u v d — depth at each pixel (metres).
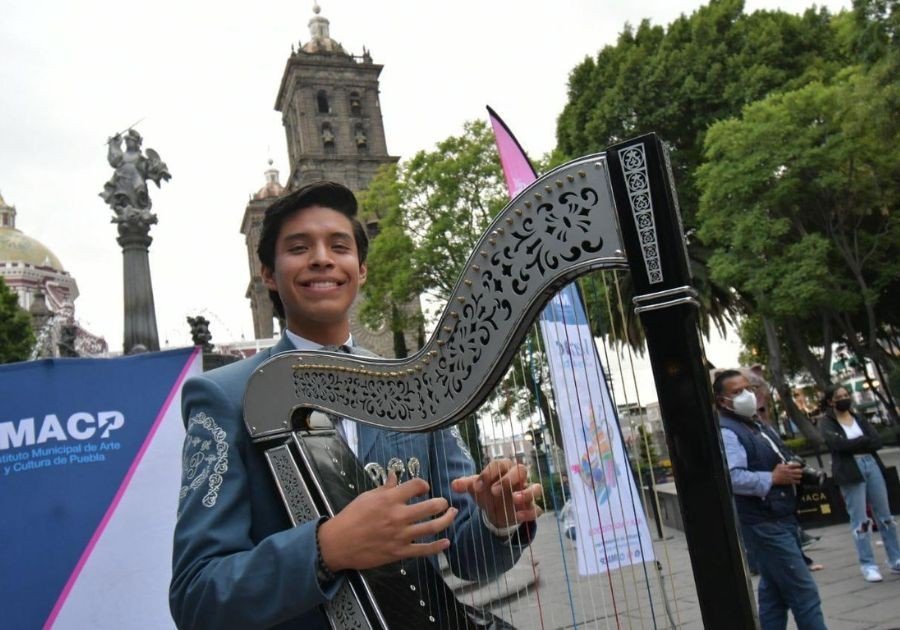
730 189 16.52
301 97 41.56
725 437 3.73
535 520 1.66
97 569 3.06
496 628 1.63
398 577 1.49
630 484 1.78
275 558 1.29
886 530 5.55
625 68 20.88
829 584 5.52
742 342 27.69
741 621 0.98
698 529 1.02
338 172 40.25
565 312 1.76
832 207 17.36
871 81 14.05
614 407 1.55
